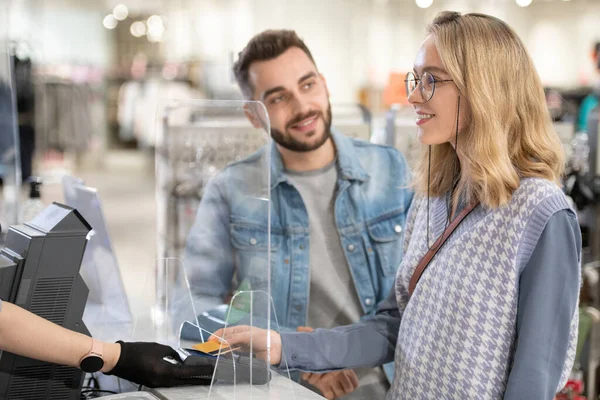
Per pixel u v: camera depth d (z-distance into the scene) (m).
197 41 10.27
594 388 2.71
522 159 1.43
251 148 1.94
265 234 1.63
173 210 1.98
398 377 1.60
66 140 10.78
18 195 3.27
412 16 8.22
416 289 1.56
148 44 11.81
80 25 11.29
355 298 2.08
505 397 1.33
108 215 7.71
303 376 1.92
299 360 1.66
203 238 1.69
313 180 2.07
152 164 11.63
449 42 1.42
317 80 2.04
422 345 1.51
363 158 2.09
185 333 1.60
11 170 3.26
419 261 1.61
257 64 2.02
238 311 1.45
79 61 11.37
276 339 1.64
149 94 11.27
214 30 9.97
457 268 1.44
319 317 2.08
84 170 11.59
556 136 1.46
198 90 10.37
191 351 1.49
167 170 1.98
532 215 1.35
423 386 1.50
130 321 2.02
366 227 2.07
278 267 2.06
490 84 1.39
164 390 1.42
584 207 2.87
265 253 1.64
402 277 1.66
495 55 1.40
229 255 1.67
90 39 11.51
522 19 8.04
